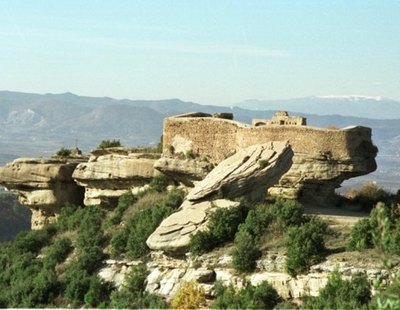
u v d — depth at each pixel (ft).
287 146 190.08
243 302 150.30
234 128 210.59
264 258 161.89
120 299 170.50
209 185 182.80
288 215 172.04
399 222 160.56
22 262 208.95
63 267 199.11
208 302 158.81
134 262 184.24
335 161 198.59
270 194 204.23
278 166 185.37
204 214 175.11
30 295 186.50
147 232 186.80
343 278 148.66
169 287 169.58
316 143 200.03
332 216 184.85
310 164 200.13
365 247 156.46
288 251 157.58
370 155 204.13
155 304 162.50
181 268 172.45
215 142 213.87
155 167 216.95
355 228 159.43
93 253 192.75
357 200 209.97
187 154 215.92
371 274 146.61
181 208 186.39
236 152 204.33
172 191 214.28
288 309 147.02
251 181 183.73
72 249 207.92
